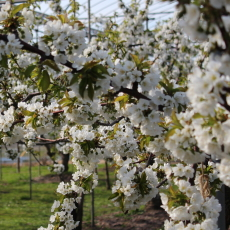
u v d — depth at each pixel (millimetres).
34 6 4023
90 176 3713
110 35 6816
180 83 6238
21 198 12375
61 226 3814
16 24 2242
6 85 4754
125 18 8242
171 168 2520
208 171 2916
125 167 2969
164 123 2746
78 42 2213
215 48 1459
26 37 2229
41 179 16156
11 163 24484
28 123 3219
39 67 2225
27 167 21672
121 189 2736
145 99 2291
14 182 15875
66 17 2330
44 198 12445
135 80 2268
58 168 8859
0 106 4953
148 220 8914
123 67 2289
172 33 8344
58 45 2152
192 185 2480
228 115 1675
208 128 1675
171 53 8438
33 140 4664
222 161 1803
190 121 1854
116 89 2275
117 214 9820
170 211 2281
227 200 4949
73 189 3756
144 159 3574
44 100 4195
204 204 2248
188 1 1438
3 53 2131
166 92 2359
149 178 2820
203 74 1585
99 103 3090
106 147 3307
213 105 1540
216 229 2230
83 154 3217
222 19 1386
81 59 2168
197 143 1859
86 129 3564
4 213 10312
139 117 2379
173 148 1895
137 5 8148
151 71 2338
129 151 3336
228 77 1591
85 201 11883
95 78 2059
